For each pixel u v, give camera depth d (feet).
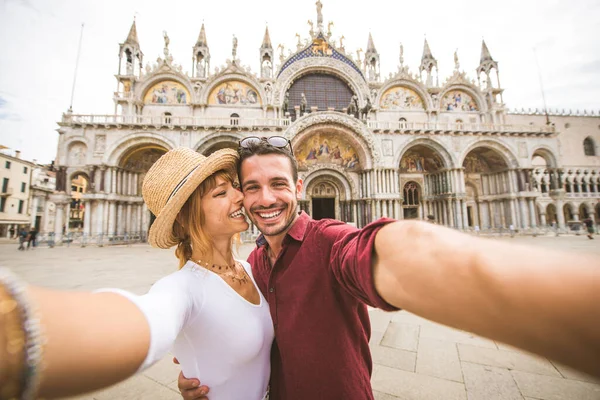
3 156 140.87
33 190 157.58
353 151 103.24
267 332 6.33
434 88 117.19
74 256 59.16
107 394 12.63
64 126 92.68
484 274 2.15
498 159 108.99
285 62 112.57
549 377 13.29
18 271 39.37
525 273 1.85
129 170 99.66
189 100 107.96
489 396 12.03
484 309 2.16
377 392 12.42
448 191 101.24
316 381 5.78
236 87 110.52
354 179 101.71
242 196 6.72
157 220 5.81
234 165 6.91
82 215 189.88
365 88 112.78
